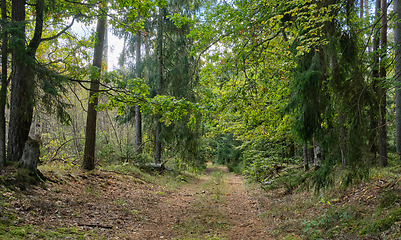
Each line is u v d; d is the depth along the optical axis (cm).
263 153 1349
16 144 709
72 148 1502
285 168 1265
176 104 792
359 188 647
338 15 537
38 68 656
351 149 481
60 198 659
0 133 658
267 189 1030
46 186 691
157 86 1538
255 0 630
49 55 874
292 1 537
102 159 1359
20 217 482
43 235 439
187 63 1470
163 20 1461
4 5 674
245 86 711
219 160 2816
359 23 680
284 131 1095
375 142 478
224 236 562
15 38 581
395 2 758
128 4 602
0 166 648
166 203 916
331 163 531
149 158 1619
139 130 1708
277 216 692
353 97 487
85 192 782
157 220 702
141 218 695
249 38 656
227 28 676
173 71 1482
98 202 738
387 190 551
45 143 1293
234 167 2486
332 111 546
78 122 1755
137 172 1307
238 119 1264
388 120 830
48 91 653
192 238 550
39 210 550
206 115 765
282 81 782
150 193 1020
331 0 541
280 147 1355
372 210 510
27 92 636
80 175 923
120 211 715
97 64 1073
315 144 908
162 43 1553
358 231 455
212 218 706
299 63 659
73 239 461
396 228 399
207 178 1944
